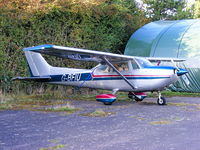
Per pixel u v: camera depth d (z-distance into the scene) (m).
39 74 10.84
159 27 16.20
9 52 11.52
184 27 15.00
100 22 14.08
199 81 13.14
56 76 10.83
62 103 9.41
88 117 6.78
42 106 8.63
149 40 15.35
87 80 10.47
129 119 6.50
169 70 9.03
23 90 12.01
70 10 12.66
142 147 4.20
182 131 5.22
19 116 6.89
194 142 4.43
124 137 4.80
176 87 13.83
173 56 13.92
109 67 10.09
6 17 11.22
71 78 10.66
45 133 5.12
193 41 13.80
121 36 15.86
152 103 9.72
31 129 5.44
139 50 15.40
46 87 12.66
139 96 10.19
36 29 11.95
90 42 13.62
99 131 5.27
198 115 7.05
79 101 10.18
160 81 9.05
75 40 13.00
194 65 13.27
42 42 12.18
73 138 4.75
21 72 11.77
